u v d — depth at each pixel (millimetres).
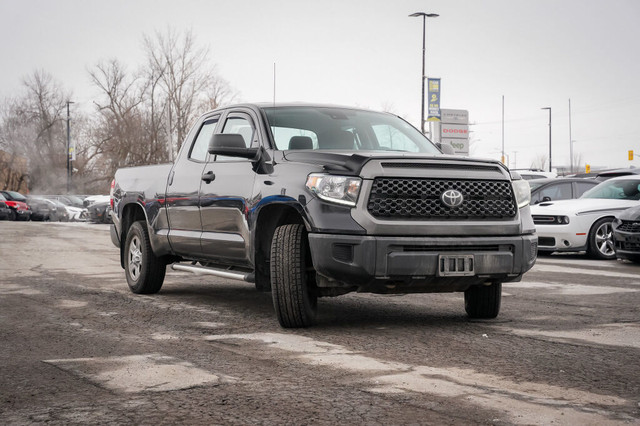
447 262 5527
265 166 6215
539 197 16156
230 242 6535
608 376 4258
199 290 8703
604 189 14594
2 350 5059
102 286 9062
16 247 15844
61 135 72938
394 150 6734
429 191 5586
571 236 13305
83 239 18953
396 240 5414
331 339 5441
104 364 4590
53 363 4629
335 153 5773
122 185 8742
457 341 5363
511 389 3947
